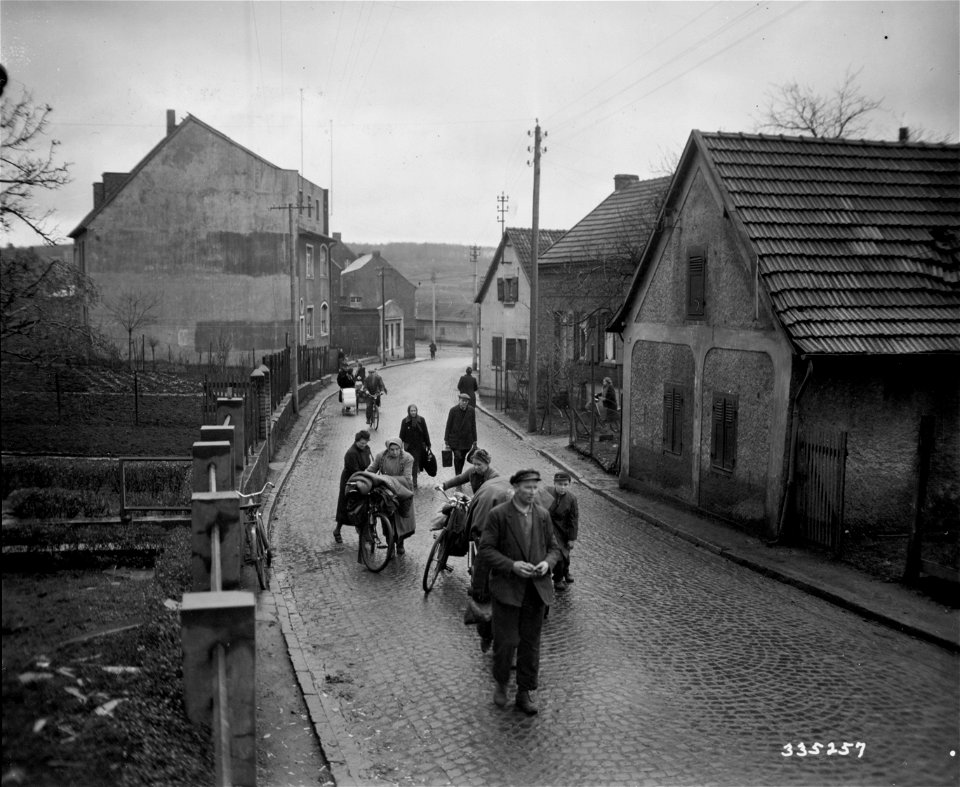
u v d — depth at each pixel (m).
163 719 5.55
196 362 42.84
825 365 12.25
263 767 6.04
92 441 17.14
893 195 14.16
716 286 14.14
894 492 12.77
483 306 42.91
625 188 34.97
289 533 13.44
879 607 9.50
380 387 27.69
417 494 16.72
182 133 42.88
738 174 13.85
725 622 9.28
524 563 6.80
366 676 7.75
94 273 42.75
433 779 5.90
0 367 11.61
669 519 14.45
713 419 14.26
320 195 53.31
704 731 6.64
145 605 7.68
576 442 23.33
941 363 12.78
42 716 5.06
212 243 43.22
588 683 7.57
